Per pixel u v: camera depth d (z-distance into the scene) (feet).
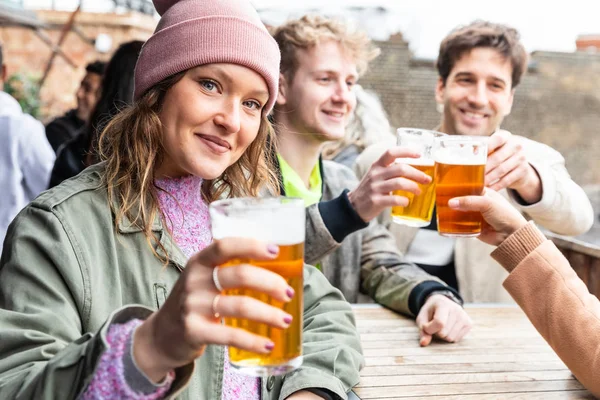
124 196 4.13
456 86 9.11
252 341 2.64
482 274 8.66
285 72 7.73
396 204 5.67
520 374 5.08
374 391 4.68
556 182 7.59
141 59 4.19
